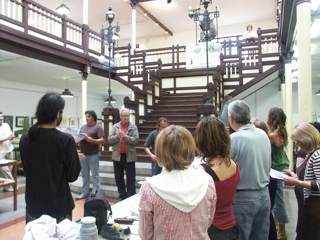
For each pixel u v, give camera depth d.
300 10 3.95
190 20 13.12
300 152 2.34
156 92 8.79
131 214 2.09
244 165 1.91
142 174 5.85
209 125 1.59
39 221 1.56
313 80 11.23
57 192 1.90
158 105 8.22
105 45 9.48
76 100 14.09
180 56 10.45
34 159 1.89
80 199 5.14
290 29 5.71
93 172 5.09
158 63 9.17
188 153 1.24
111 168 6.18
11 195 5.88
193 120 7.20
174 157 1.23
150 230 1.20
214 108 6.14
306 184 2.11
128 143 4.48
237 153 1.92
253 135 1.98
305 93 3.89
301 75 3.92
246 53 8.38
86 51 8.51
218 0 11.09
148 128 7.41
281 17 5.62
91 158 5.07
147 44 15.15
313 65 9.05
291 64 7.47
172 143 1.23
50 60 7.46
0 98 10.51
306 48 3.90
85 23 8.71
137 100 7.73
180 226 1.16
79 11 11.88
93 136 5.03
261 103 11.10
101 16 12.48
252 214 1.92
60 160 1.90
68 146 1.92
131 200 2.48
